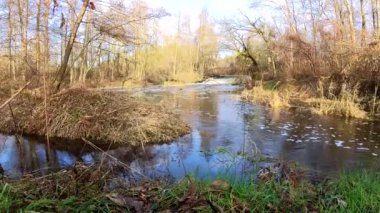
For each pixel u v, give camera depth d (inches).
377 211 151.8
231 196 151.3
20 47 568.1
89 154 339.0
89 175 208.1
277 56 1119.0
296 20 1119.0
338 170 281.0
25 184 175.2
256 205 150.2
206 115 576.7
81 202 150.8
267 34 1284.4
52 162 309.1
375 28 832.9
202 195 151.7
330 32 960.3
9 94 452.4
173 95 915.4
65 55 463.5
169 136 397.7
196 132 438.0
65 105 414.3
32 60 494.0
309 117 553.0
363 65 591.5
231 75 1876.2
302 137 411.5
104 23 494.3
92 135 385.4
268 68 1245.1
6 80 481.7
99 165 225.8
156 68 1525.6
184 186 167.8
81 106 415.5
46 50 459.8
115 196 151.9
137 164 300.7
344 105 567.5
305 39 952.3
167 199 155.7
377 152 343.3
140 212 143.8
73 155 335.9
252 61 1348.4
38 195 161.6
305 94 757.3
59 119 404.2
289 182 182.5
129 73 1225.4
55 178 192.7
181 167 289.4
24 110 432.1
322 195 172.4
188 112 608.1
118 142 372.5
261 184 181.0
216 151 341.7
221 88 1223.5
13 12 600.7
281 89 866.1
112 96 441.4
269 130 452.1
